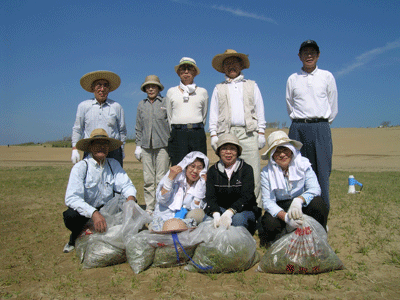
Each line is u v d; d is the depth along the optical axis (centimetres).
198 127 548
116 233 382
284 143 397
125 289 314
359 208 661
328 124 483
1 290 316
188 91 551
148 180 610
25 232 532
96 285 325
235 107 520
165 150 598
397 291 299
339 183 1157
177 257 367
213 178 437
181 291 307
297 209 358
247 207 449
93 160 442
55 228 557
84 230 431
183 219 402
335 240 455
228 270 351
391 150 3167
